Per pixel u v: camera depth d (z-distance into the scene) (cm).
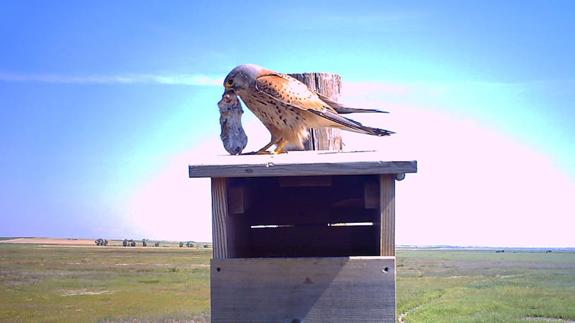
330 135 131
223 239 96
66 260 1206
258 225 134
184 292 622
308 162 92
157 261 1240
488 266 1298
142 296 574
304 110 115
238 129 114
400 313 539
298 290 94
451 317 507
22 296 576
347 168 92
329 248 134
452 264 1402
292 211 135
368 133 117
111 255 1483
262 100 116
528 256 2184
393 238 94
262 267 94
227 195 98
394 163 92
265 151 120
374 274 93
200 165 93
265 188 132
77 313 469
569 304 567
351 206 134
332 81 135
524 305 559
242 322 94
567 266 1296
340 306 93
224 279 95
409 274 1048
